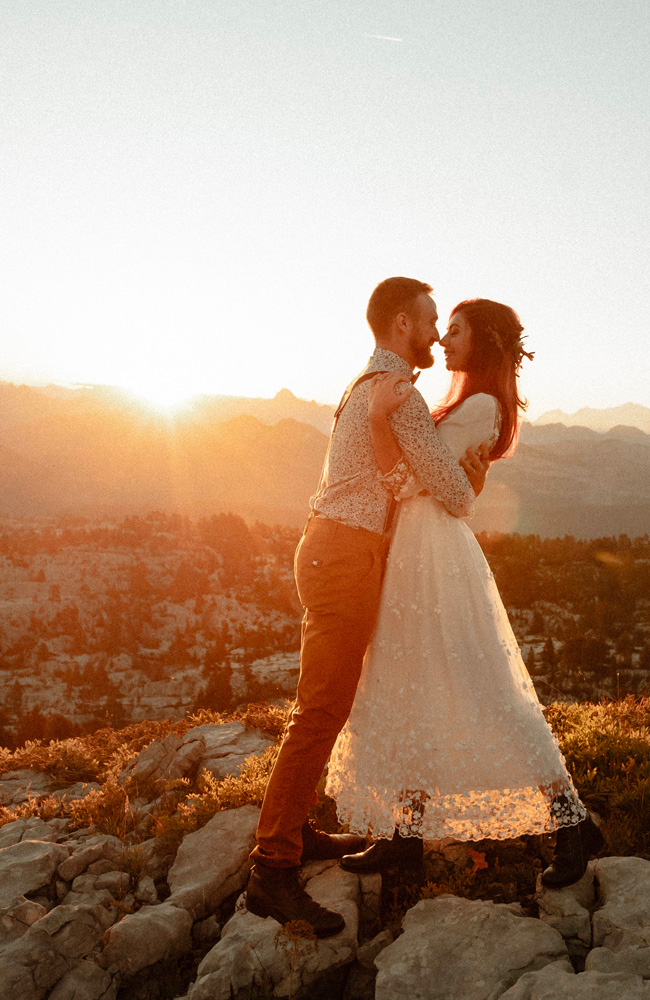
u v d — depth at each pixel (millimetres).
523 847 3311
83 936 3008
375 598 2883
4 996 2715
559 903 2834
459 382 3195
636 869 2939
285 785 2822
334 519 2850
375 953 2826
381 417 2730
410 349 2926
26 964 2828
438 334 2965
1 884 3357
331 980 2803
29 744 6418
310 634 2869
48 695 149750
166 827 3744
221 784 4184
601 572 90500
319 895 3070
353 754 2984
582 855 2936
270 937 2852
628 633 72000
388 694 2898
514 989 2352
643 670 60125
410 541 2941
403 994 2484
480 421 2932
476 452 2936
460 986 2479
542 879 2934
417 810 2893
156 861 3631
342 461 2867
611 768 3896
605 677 58812
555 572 91062
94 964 2922
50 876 3436
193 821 3799
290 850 2842
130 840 3967
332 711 2830
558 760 2896
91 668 157250
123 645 182750
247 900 2861
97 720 130750
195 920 3234
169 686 155000
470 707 2812
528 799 2830
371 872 3211
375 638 2953
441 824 2830
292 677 123688
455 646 2844
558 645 71500
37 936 2934
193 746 5129
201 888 3285
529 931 2664
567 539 103625
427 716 2822
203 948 3172
